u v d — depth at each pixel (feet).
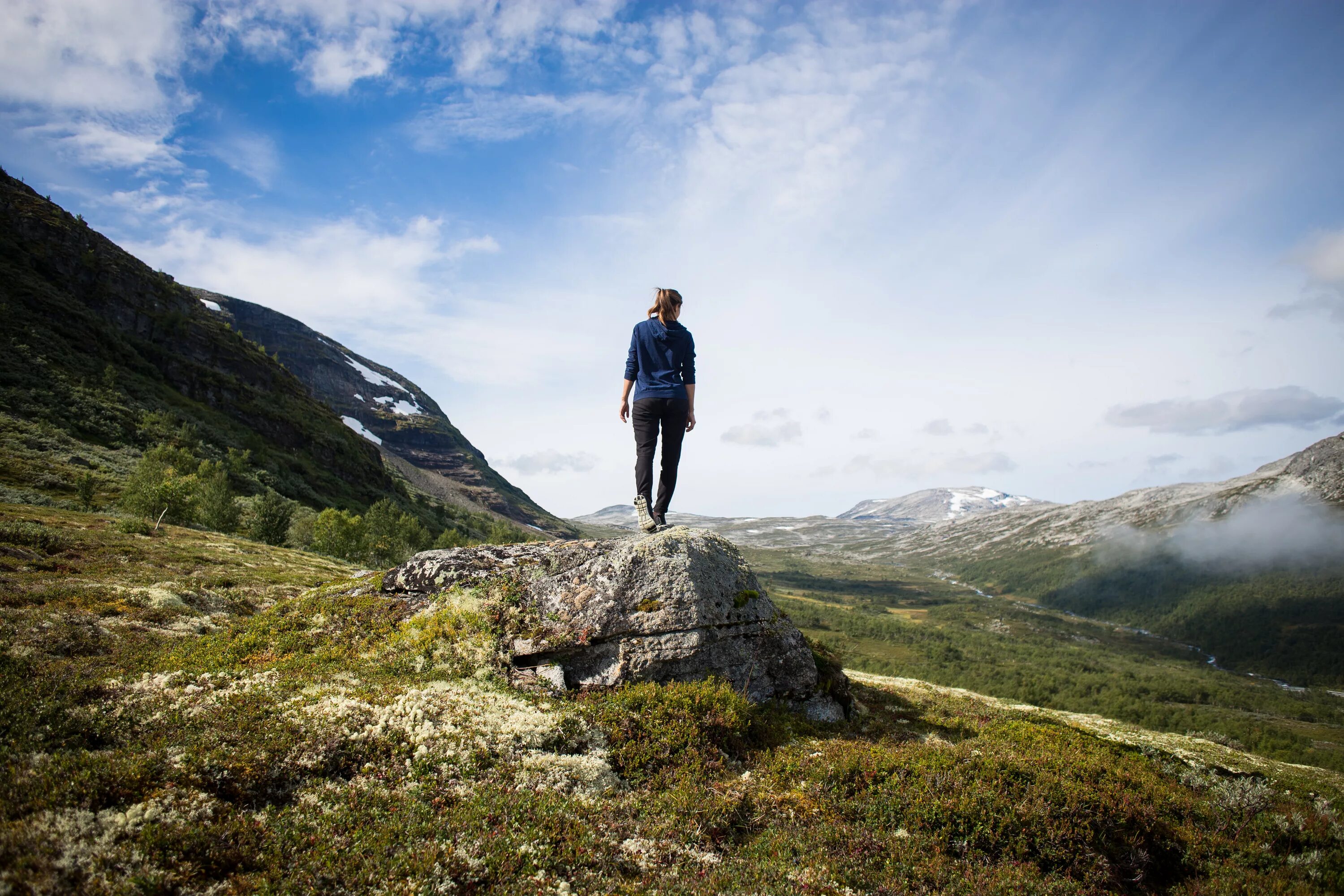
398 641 39.91
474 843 20.76
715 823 25.04
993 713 58.34
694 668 38.81
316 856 19.20
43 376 334.85
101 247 548.72
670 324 40.73
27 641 37.47
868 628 640.17
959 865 23.97
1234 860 27.43
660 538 42.63
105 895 15.48
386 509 324.19
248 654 38.88
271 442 514.68
